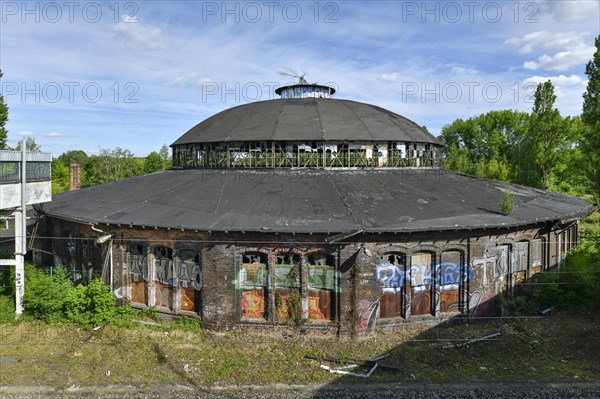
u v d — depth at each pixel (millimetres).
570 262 20297
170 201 18875
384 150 22703
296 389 12484
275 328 16219
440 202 18703
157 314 17453
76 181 45719
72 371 13367
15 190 17297
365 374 13391
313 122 22688
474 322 17453
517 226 17969
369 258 15852
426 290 17094
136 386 12555
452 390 12438
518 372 13602
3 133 48062
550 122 45250
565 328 17016
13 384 12586
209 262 16219
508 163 63188
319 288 16281
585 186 56281
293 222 15812
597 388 12562
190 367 13711
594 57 33594
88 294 17234
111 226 18156
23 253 17625
